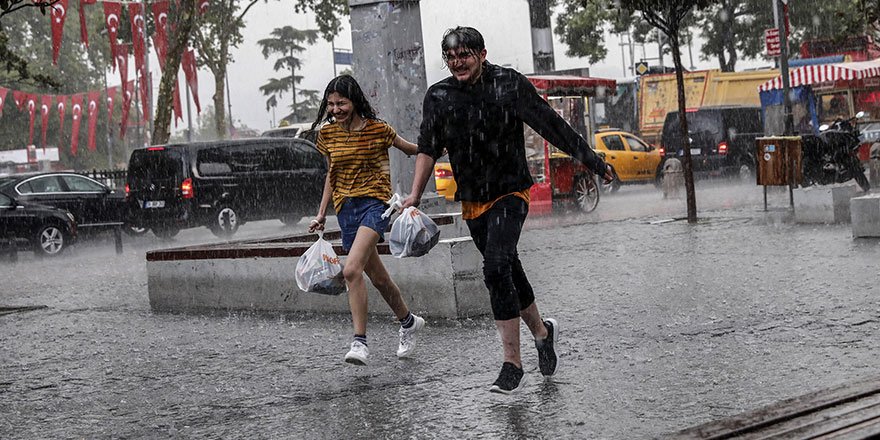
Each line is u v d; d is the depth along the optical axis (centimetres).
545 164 2202
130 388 660
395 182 1178
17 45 8388
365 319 669
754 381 568
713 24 5209
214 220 2239
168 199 2227
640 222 1770
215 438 521
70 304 1161
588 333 744
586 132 2441
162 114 3325
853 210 1244
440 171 2292
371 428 520
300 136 3434
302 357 727
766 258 1121
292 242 1117
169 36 4009
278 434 521
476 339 752
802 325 723
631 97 4269
